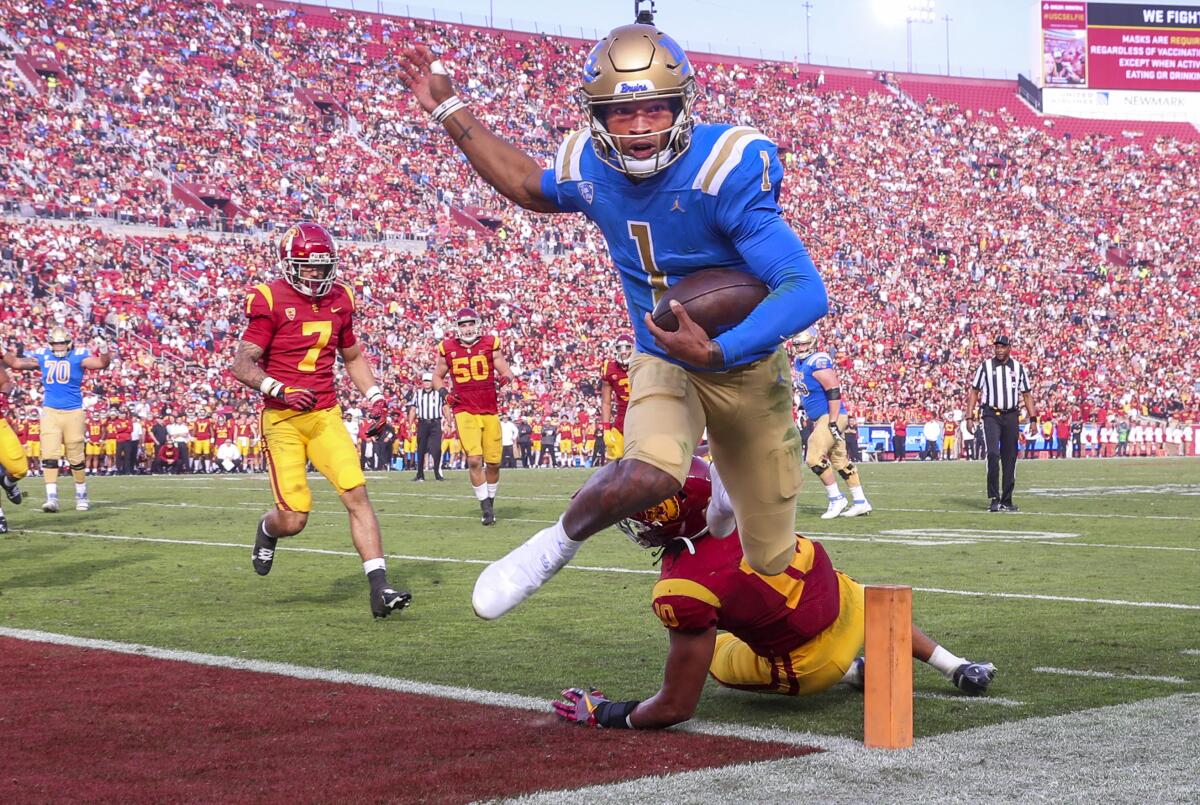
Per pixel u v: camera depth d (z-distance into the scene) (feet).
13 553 75.77
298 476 54.19
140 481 182.91
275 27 334.85
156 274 267.18
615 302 311.47
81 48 303.07
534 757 28.02
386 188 315.99
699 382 27.89
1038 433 309.01
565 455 270.05
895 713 28.50
